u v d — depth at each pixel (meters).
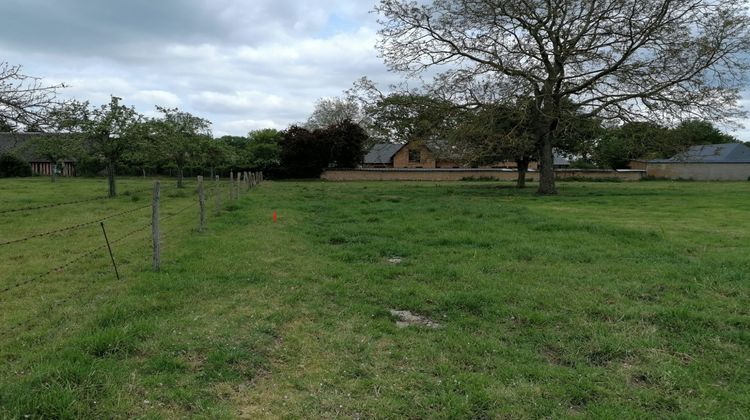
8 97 13.26
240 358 4.32
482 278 7.20
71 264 8.08
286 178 55.50
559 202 22.47
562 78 25.02
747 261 8.02
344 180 54.38
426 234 11.34
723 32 22.88
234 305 5.85
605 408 3.60
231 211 15.62
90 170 54.44
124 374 3.92
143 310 5.48
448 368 4.25
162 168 56.81
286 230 11.76
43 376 3.75
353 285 6.91
